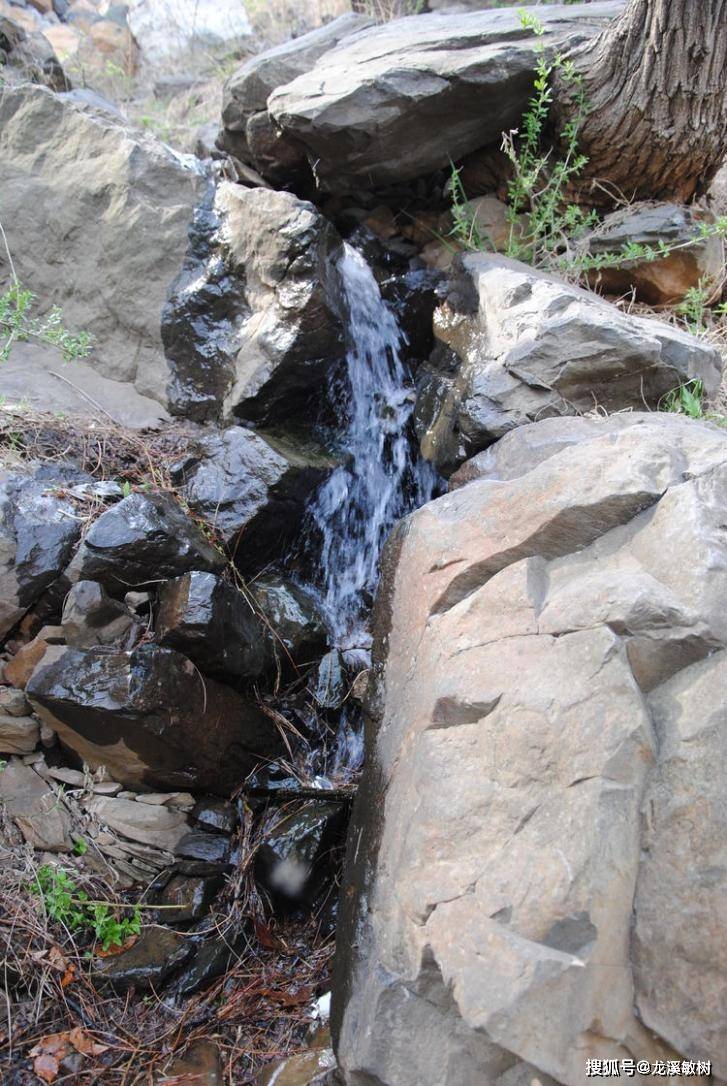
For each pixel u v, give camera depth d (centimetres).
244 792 354
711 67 443
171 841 338
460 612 279
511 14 543
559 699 236
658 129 462
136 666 320
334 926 331
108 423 432
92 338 470
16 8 792
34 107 500
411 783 263
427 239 524
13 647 349
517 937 215
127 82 763
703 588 235
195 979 313
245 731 354
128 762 332
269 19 816
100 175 478
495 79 459
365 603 443
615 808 219
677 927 210
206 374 444
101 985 310
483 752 247
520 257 503
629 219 486
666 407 378
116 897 328
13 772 338
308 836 335
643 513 265
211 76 785
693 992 207
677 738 223
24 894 319
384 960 243
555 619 251
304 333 411
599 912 212
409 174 498
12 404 424
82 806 339
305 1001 311
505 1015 208
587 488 271
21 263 491
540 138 502
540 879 218
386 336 474
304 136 474
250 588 387
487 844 233
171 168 475
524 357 370
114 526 346
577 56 466
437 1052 229
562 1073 206
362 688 391
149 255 463
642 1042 210
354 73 473
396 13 719
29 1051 291
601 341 362
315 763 376
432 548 305
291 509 398
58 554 347
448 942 226
